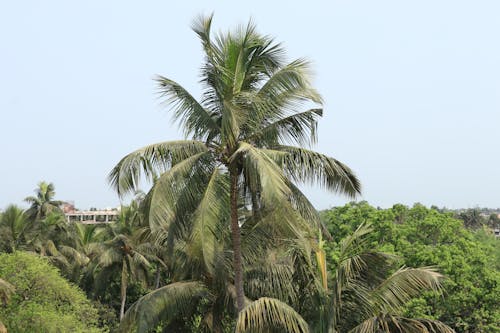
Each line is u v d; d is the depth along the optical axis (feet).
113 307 157.69
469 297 85.40
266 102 45.68
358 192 48.08
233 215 47.34
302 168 46.62
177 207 45.29
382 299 43.32
